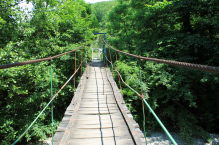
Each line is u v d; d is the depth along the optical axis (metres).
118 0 13.27
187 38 7.39
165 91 7.57
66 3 9.65
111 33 15.03
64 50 7.82
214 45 6.88
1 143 5.43
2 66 1.17
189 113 7.77
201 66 0.85
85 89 5.16
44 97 6.64
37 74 5.74
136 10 12.23
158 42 8.27
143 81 8.01
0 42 5.88
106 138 2.56
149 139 7.45
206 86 7.68
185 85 6.68
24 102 5.80
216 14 7.50
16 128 6.36
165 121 8.38
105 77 6.94
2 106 6.19
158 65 7.64
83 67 9.23
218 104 7.47
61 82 7.30
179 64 1.08
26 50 6.20
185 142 6.93
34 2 6.96
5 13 5.80
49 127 7.18
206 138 6.73
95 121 3.09
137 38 11.78
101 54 19.98
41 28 6.84
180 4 7.77
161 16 8.79
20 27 6.25
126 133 2.70
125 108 3.67
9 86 5.04
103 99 4.34
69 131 2.60
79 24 9.57
